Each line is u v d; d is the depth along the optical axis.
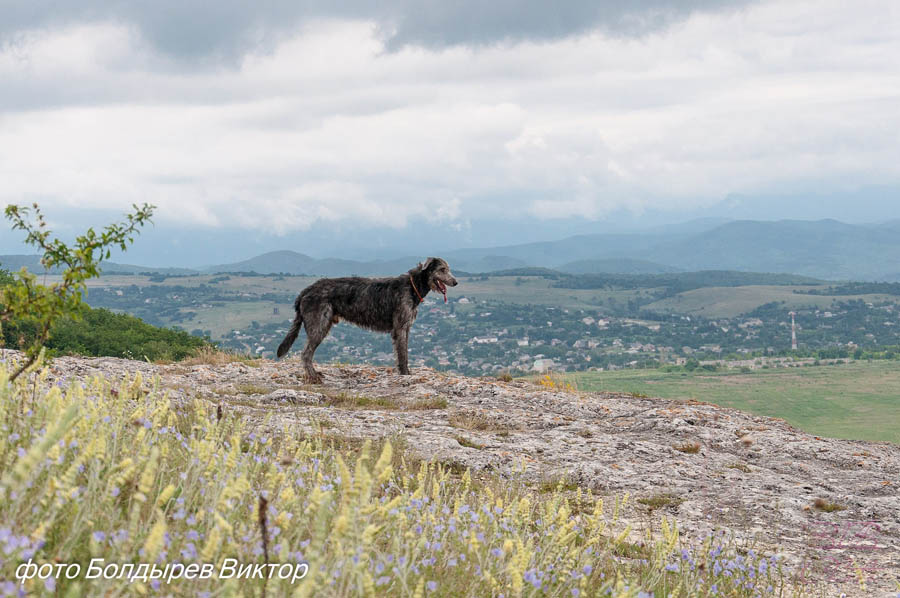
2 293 5.21
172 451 4.89
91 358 17.64
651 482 10.62
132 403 5.90
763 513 9.48
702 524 8.77
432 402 15.35
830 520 9.38
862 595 6.69
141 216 5.52
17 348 13.71
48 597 2.89
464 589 4.18
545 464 11.10
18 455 3.52
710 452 12.88
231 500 3.82
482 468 10.34
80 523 3.37
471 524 4.89
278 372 18.36
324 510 3.24
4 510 3.18
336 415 12.95
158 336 45.06
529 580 3.86
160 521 2.87
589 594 4.78
